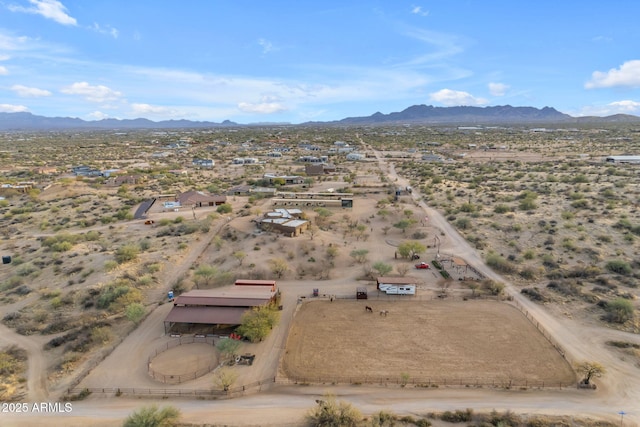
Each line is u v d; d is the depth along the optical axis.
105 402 41.44
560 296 62.03
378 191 141.25
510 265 72.50
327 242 86.38
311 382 43.75
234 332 53.78
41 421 38.81
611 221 92.12
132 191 147.38
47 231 101.06
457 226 97.62
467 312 58.34
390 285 64.44
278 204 121.56
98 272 72.12
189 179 169.00
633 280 65.75
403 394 41.59
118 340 52.91
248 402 40.91
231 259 79.12
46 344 52.38
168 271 74.94
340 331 53.88
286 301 63.00
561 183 138.75
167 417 37.56
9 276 74.38
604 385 42.38
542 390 41.84
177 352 50.16
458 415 38.00
